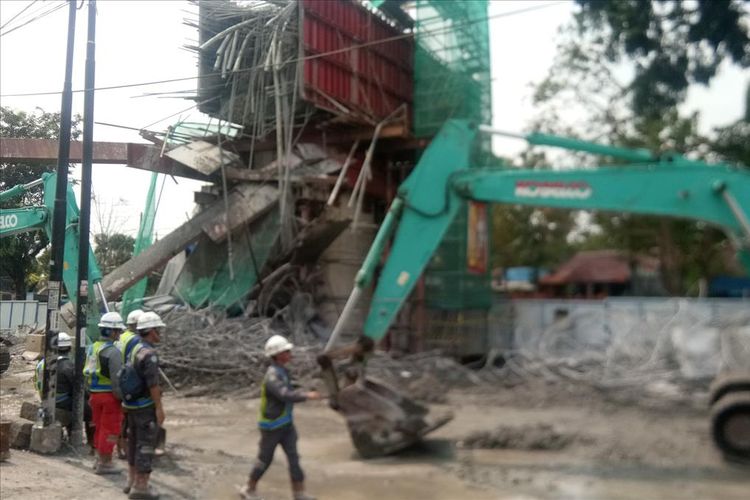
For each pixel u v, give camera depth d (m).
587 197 8.66
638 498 6.94
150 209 16.64
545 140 9.19
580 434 9.94
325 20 17.70
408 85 21.97
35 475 7.22
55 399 8.53
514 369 15.59
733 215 7.95
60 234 8.81
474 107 21.73
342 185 19.17
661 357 14.30
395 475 7.89
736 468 8.15
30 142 10.82
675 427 10.48
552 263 32.38
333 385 9.12
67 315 11.24
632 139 24.70
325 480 7.63
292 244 18.19
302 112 18.64
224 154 18.28
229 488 7.22
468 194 9.30
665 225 26.08
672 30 18.34
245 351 15.37
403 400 9.49
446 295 20.80
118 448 8.30
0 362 13.72
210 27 14.22
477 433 9.88
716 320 13.97
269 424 6.47
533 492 7.18
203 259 18.78
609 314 16.94
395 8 21.52
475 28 22.02
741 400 8.35
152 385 6.52
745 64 17.61
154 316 6.87
